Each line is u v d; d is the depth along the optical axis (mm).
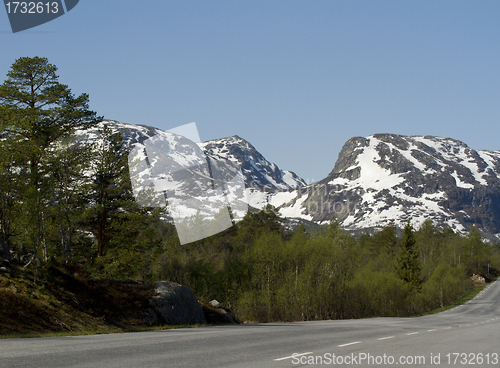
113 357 8258
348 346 10945
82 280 25484
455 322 27656
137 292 26516
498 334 16344
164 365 7441
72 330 20094
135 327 22047
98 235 31844
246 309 44344
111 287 26484
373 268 92625
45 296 22219
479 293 98750
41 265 25281
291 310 43406
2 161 27594
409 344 11812
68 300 22828
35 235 26797
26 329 18203
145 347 9977
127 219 30109
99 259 29922
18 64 34875
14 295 20516
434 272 87250
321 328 18172
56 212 29719
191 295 29047
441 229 159750
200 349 9750
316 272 45188
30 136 33094
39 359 7840
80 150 30281
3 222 27812
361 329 17656
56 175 29234
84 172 29297
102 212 29859
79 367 7055
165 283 28453
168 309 26094
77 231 33000
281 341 11836
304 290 43531
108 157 29047
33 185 26750
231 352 9320
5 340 12383
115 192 29641
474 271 132375
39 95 35531
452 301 86062
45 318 20141
